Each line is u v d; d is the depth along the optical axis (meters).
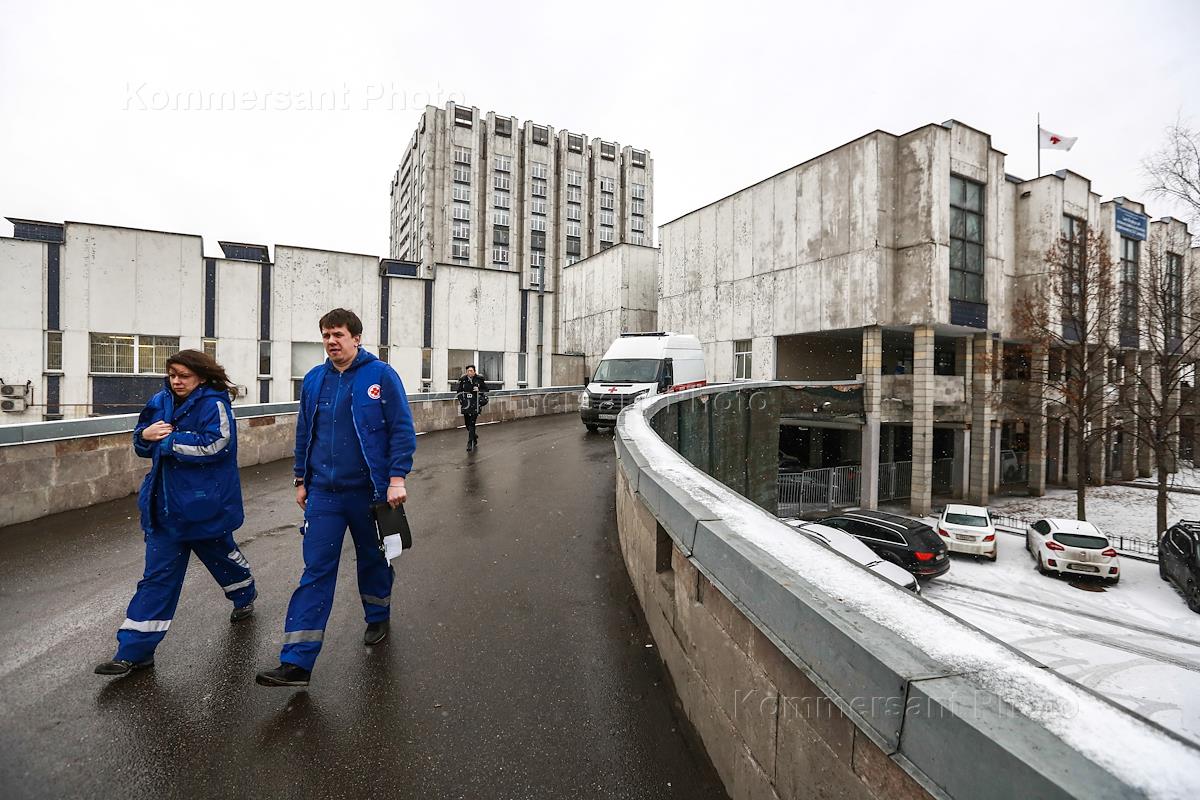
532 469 9.80
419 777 2.26
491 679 3.01
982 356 24.28
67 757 2.31
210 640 3.41
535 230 92.44
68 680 2.91
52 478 6.25
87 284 23.84
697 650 2.49
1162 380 21.48
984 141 23.23
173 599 3.12
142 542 5.30
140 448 3.07
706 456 9.40
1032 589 15.22
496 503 7.22
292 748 2.42
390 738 2.50
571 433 15.70
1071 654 11.17
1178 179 18.42
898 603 1.55
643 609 3.81
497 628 3.63
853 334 24.55
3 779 2.17
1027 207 27.09
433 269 29.77
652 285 36.28
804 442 29.88
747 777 1.95
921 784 1.09
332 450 3.12
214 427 3.15
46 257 23.45
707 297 28.83
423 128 89.19
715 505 2.64
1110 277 24.02
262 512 6.73
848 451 28.55
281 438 10.71
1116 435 32.12
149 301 24.58
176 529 3.11
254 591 3.77
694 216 29.73
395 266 32.16
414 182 95.81
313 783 2.21
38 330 23.34
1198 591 13.71
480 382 12.05
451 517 6.50
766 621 1.76
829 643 1.42
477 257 88.31
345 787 2.19
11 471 5.83
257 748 2.41
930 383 21.95
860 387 22.38
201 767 2.28
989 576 16.23
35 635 3.43
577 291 40.66
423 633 3.55
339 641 3.43
